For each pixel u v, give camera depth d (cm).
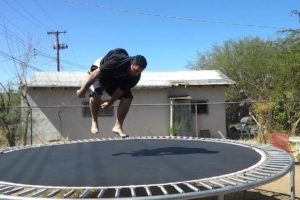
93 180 349
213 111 1833
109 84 449
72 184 336
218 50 2970
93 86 443
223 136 1805
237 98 2533
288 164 408
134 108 1762
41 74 1775
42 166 431
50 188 322
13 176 379
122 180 345
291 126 1391
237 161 430
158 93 1780
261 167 392
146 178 351
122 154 497
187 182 333
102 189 317
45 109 1684
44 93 1681
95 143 649
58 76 1762
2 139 1393
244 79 2602
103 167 409
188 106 1778
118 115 480
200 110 1828
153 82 1781
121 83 451
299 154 908
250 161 429
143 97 1769
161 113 1781
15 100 1709
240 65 2634
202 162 427
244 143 583
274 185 730
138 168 396
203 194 303
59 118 1686
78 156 496
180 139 675
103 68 416
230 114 2378
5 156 531
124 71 425
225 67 2789
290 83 1379
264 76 2319
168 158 457
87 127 1700
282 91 1409
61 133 1686
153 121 1773
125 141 664
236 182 334
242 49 2769
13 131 1379
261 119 1288
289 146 910
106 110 1706
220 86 1834
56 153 536
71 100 1697
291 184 441
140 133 1761
